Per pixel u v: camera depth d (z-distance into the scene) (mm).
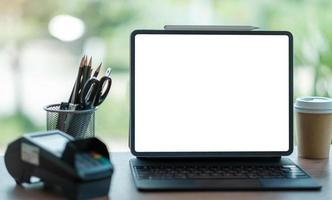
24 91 2057
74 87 1140
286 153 1130
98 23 2098
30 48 2094
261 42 1135
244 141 1127
